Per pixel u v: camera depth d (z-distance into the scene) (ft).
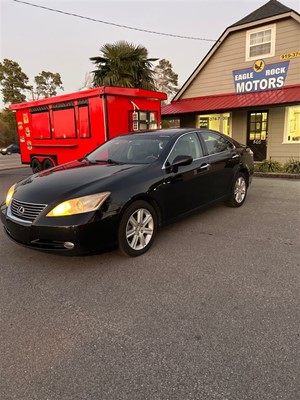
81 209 11.23
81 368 7.14
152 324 8.64
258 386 6.52
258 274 11.29
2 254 13.62
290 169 33.37
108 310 9.35
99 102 25.86
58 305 9.67
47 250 11.43
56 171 14.55
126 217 12.39
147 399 6.30
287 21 38.04
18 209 12.06
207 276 11.25
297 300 9.59
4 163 66.49
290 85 39.04
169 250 13.64
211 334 8.16
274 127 41.34
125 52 53.62
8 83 186.80
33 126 34.63
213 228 16.38
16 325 8.74
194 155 16.37
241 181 20.29
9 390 6.60
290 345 7.68
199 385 6.59
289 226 16.46
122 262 12.56
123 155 15.78
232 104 39.96
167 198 14.23
